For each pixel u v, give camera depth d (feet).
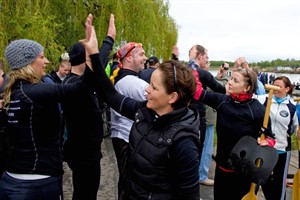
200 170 16.21
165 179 5.96
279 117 12.69
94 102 9.68
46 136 7.16
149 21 35.65
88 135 9.71
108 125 24.23
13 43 7.26
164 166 5.90
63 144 10.14
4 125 7.22
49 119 7.12
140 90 9.93
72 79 9.56
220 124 10.72
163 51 41.04
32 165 7.09
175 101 6.07
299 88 64.13
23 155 7.08
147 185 6.00
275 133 12.71
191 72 6.15
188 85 6.00
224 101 10.73
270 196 12.98
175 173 5.86
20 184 7.07
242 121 10.30
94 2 33.22
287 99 13.05
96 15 33.30
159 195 5.99
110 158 19.93
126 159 6.47
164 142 5.84
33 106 6.91
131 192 6.19
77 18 31.94
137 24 35.09
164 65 6.12
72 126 9.70
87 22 7.03
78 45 9.76
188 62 14.56
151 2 36.86
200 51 14.83
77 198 10.21
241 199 10.56
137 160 6.07
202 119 14.75
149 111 6.29
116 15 32.96
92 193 10.27
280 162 12.79
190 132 5.89
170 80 5.94
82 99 9.36
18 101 6.98
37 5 25.80
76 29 32.09
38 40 23.36
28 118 6.97
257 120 10.22
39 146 7.11
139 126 6.32
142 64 10.78
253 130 10.32
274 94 13.07
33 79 7.27
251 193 10.18
